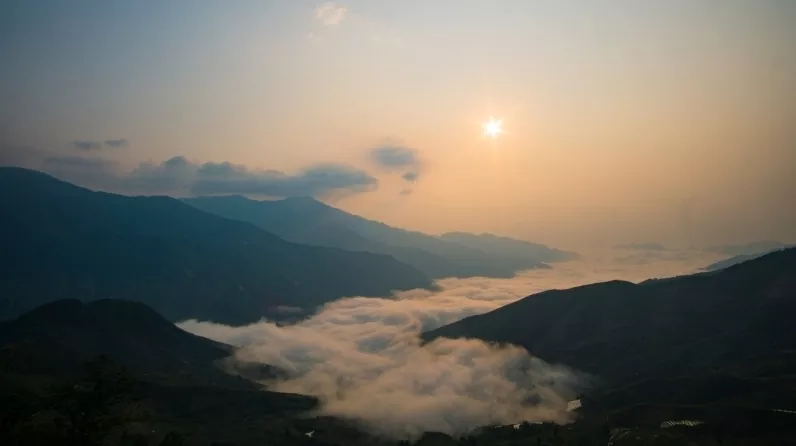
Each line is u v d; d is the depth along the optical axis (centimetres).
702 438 16738
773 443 15812
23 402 11094
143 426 16550
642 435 17162
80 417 10125
